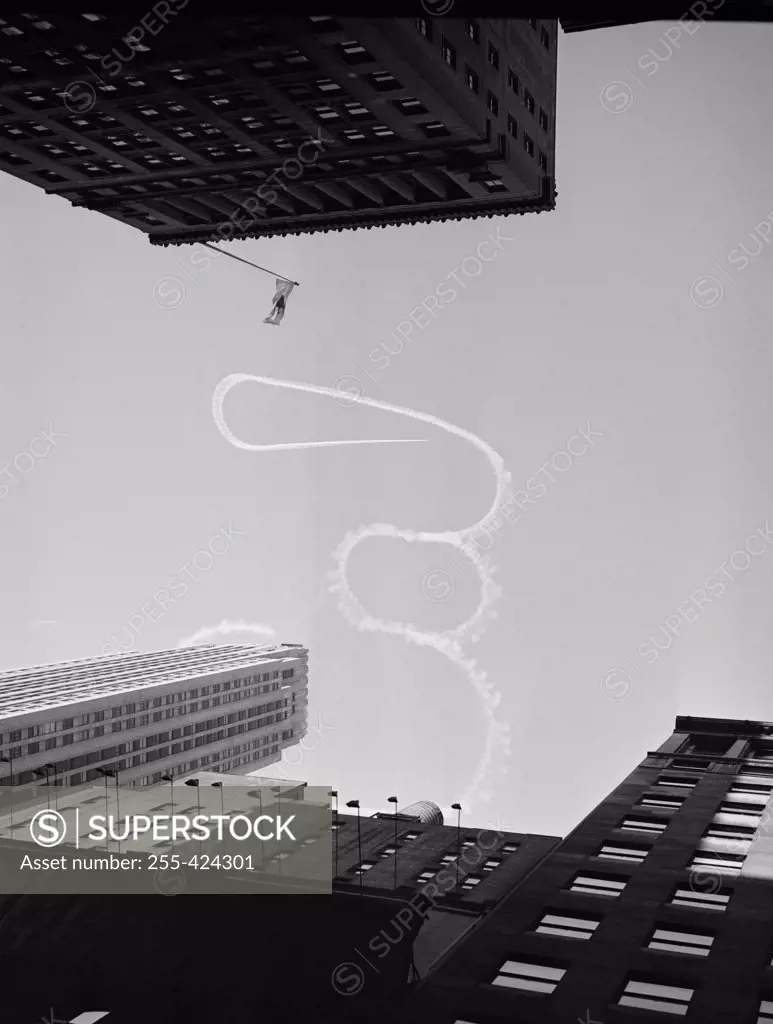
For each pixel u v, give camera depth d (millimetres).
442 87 67188
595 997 46469
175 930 59656
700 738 115688
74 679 150500
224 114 71562
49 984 60594
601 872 62344
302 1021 54906
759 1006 45344
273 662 175000
